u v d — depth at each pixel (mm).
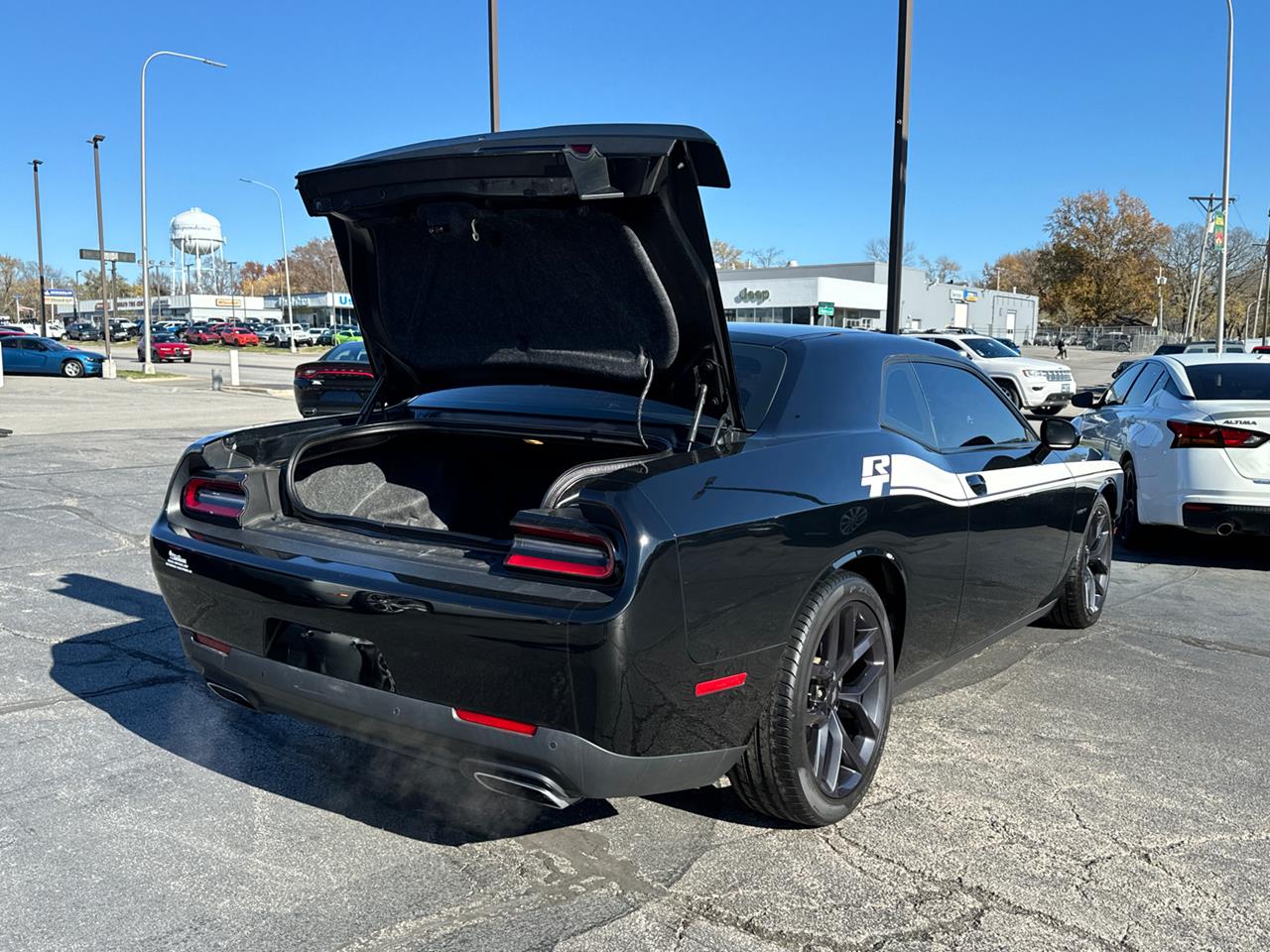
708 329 2852
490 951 2395
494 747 2498
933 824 3086
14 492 8508
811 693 2932
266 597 2770
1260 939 2512
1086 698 4246
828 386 3312
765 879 2748
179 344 44594
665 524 2469
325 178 3002
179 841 2891
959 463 3746
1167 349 27891
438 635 2490
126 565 6062
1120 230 82688
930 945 2455
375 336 3625
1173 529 6992
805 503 2865
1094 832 3055
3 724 3688
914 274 71625
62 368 31766
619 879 2734
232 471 3078
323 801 3160
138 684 4121
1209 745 3764
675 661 2484
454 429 3406
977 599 3869
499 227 2926
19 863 2750
